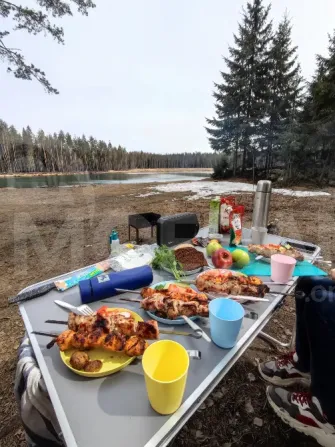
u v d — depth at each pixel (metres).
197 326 0.86
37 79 7.05
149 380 0.55
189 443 1.22
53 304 1.04
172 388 0.54
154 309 0.92
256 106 15.01
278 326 2.07
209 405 1.40
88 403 0.60
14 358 1.75
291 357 1.38
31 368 0.88
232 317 0.85
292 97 14.39
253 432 1.26
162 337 0.85
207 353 0.78
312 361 1.01
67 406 0.60
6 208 6.99
